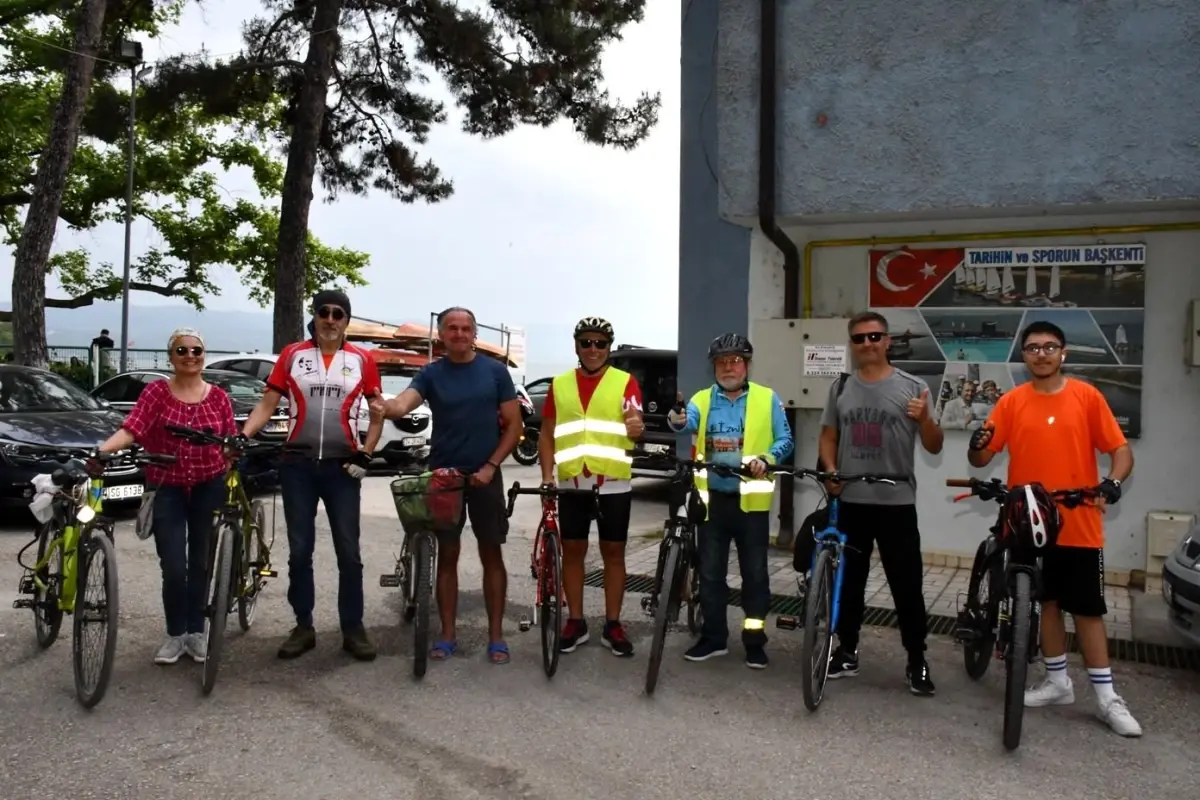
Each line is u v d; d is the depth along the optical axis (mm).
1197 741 4328
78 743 4145
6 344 28609
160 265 29984
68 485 5016
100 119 19500
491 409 5281
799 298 8172
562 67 19109
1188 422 7168
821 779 3891
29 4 22672
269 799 3646
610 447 5379
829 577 4738
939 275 7781
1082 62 6469
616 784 3824
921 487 7938
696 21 8797
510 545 8773
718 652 5441
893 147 6930
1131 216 6996
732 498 5250
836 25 7039
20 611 6121
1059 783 3875
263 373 14594
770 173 7211
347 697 4742
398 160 20812
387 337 19922
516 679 5047
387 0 18484
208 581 4973
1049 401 4555
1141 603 6820
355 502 5371
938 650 5680
